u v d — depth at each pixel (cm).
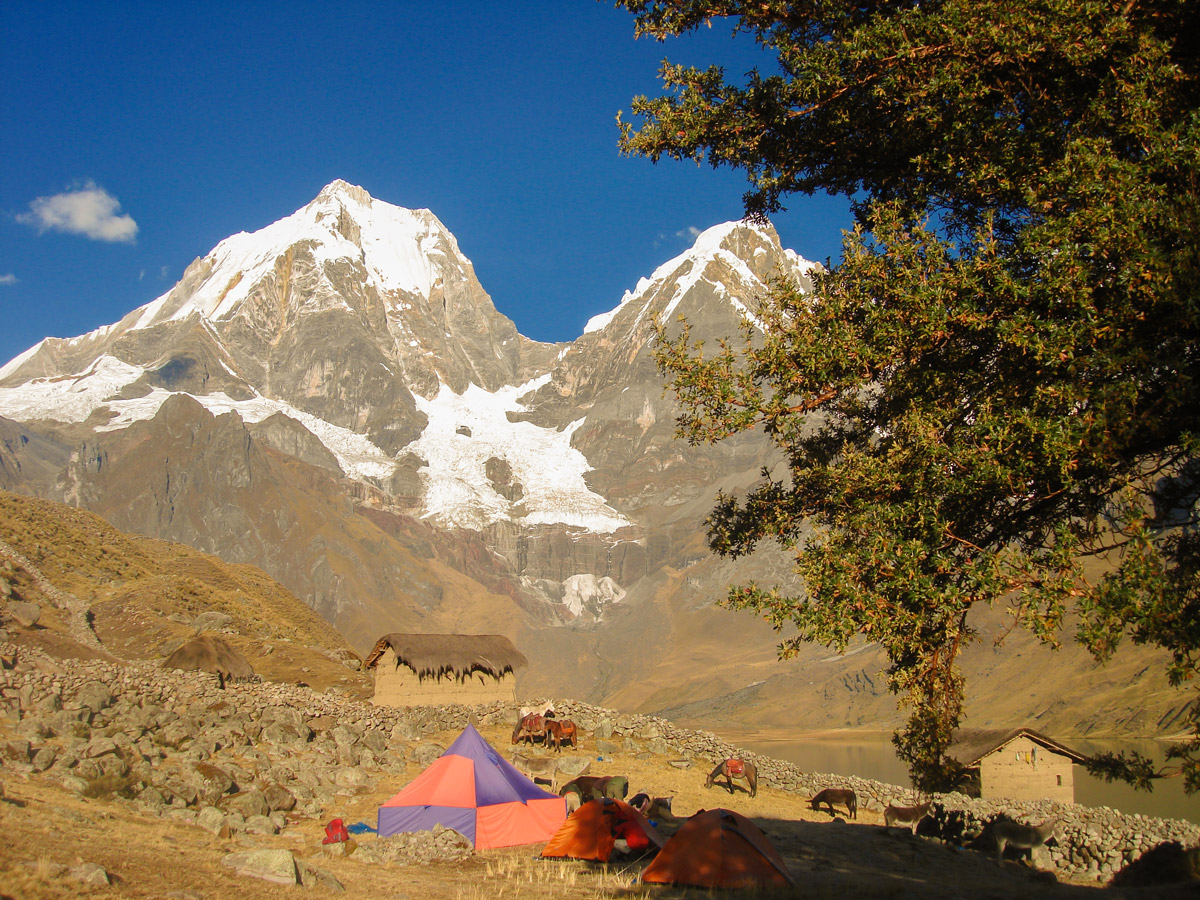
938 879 2159
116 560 7750
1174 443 1248
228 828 1825
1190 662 1138
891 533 1335
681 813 2964
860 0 1688
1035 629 1180
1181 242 1210
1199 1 1373
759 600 1389
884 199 1725
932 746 1473
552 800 2341
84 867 1153
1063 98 1463
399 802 2222
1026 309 1327
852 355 1444
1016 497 1391
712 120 1744
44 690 2784
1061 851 2848
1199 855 2394
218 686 3747
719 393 1543
